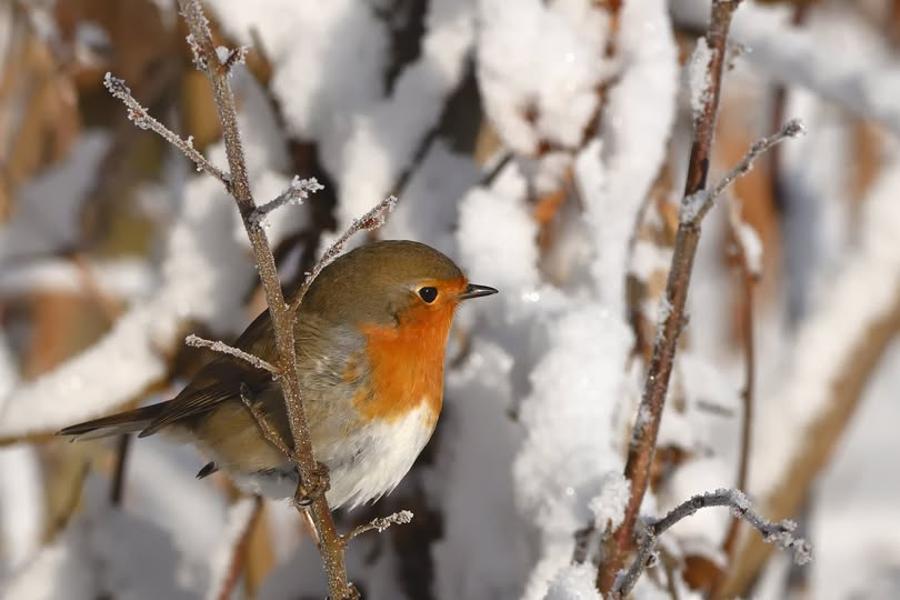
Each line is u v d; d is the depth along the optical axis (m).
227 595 9.18
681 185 10.29
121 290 13.28
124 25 10.55
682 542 8.66
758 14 9.54
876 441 15.95
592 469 7.64
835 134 13.55
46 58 12.01
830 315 11.09
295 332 8.16
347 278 8.11
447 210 8.80
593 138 8.31
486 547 8.20
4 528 12.66
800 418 10.75
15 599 10.02
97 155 13.07
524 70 8.20
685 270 6.54
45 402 9.02
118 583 10.13
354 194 8.68
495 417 8.35
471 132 8.92
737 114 12.46
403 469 8.21
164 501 14.02
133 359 9.15
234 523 9.26
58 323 13.57
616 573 6.73
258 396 8.30
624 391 8.19
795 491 10.62
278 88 8.89
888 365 17.11
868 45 13.03
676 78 8.41
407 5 9.16
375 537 9.08
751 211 12.23
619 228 8.34
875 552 13.78
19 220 12.82
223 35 8.81
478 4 8.36
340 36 9.01
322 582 9.51
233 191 5.56
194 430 8.93
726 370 13.72
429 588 8.76
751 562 9.94
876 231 11.30
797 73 9.34
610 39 8.33
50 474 13.17
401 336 8.03
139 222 13.92
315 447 8.13
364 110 8.89
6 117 12.45
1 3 12.26
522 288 8.26
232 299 9.14
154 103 10.84
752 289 8.95
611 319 8.01
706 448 8.88
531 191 8.47
